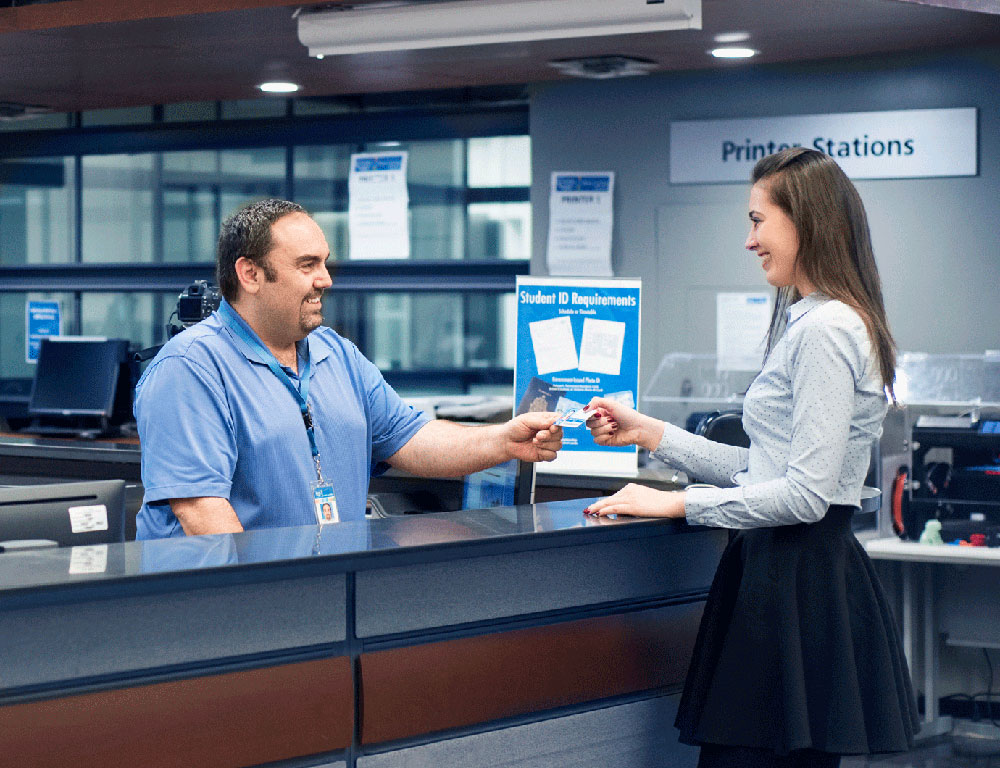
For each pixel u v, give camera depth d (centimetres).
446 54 503
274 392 250
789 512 208
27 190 693
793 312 217
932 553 412
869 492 226
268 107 644
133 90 595
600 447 292
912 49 521
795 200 215
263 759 200
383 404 278
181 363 242
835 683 208
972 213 525
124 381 609
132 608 189
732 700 213
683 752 257
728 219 559
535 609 232
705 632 226
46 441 513
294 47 486
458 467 271
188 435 239
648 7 395
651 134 570
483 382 631
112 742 185
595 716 242
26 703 179
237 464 247
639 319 285
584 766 241
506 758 230
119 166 677
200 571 187
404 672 214
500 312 625
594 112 578
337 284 636
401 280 625
